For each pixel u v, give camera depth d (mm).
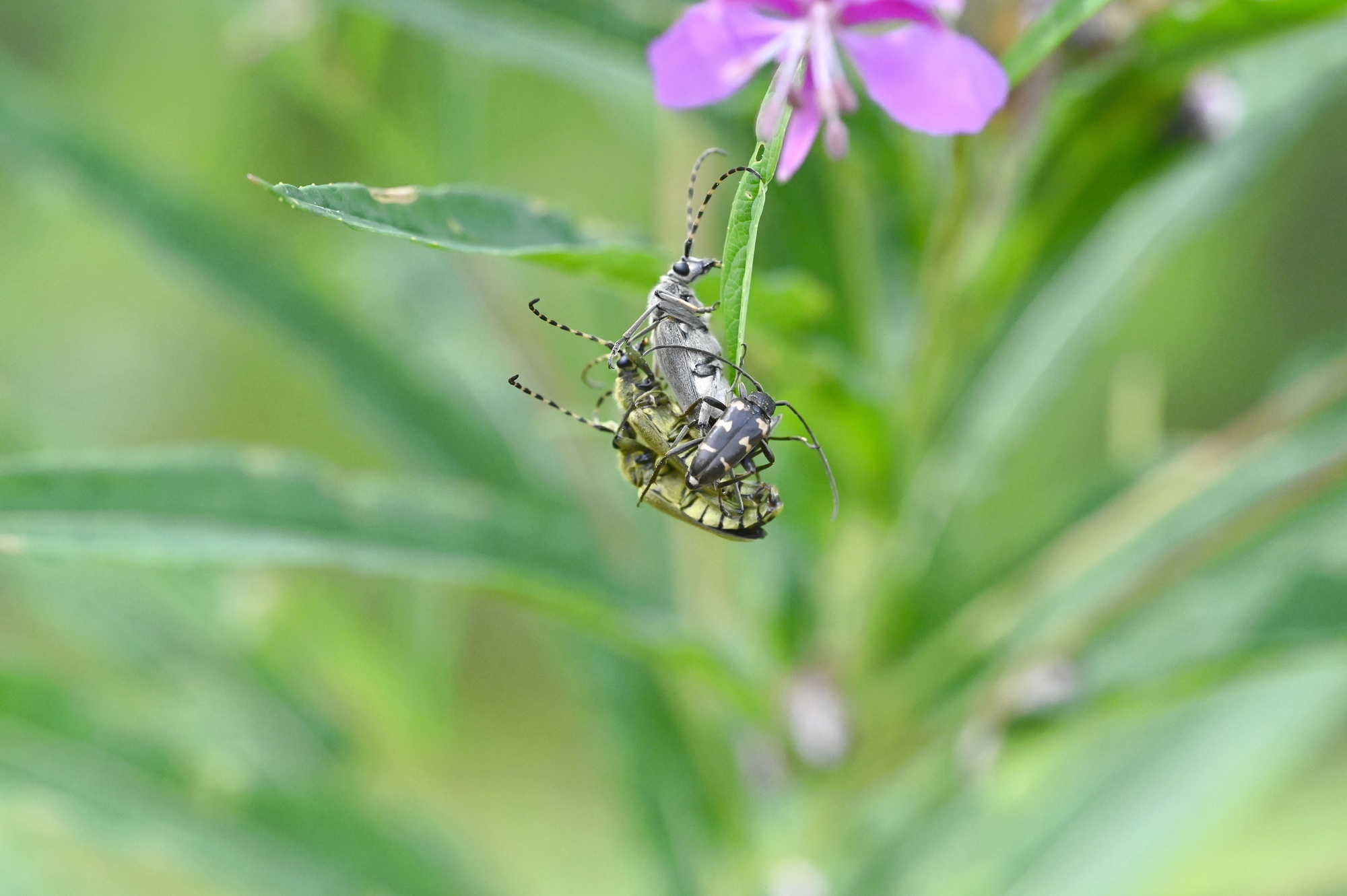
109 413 935
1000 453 411
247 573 432
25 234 910
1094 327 414
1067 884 431
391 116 412
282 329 412
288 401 954
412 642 438
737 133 392
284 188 335
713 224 395
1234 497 405
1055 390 424
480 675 1000
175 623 436
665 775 425
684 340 354
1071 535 406
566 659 432
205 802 412
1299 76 398
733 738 427
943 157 389
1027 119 381
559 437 422
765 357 373
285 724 436
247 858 413
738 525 369
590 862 900
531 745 976
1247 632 389
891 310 403
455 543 388
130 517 372
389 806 417
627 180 636
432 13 389
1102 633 397
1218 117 378
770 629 411
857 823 431
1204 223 421
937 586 406
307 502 380
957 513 408
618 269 354
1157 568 386
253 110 778
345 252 449
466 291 435
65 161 405
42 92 404
